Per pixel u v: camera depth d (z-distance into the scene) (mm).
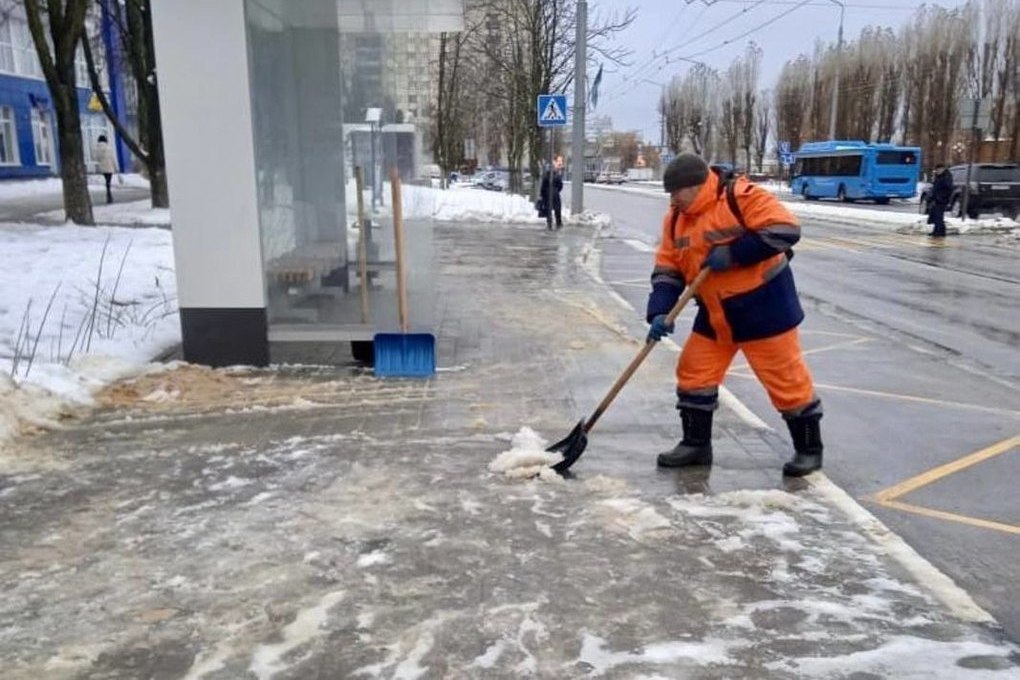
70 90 16484
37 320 8281
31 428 5457
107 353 7207
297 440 5328
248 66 6711
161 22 6602
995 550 4027
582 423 4906
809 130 68500
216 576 3596
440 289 11805
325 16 7453
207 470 4812
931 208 22125
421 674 2920
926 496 4684
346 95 7402
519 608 3340
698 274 4676
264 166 7160
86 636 3158
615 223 27984
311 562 3711
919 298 11906
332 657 3016
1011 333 9375
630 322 9414
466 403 6160
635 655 3031
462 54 37031
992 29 50344
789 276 4734
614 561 3734
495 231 22641
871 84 60000
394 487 4547
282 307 7395
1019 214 27219
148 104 22203
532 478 4676
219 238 6965
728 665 2975
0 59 34781
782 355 4715
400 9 7305
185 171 6855
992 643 3129
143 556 3781
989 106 23344
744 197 4496
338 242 7473
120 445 5242
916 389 6938
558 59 30047
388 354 6980
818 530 4070
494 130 57062
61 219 18359
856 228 25562
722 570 3660
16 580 3574
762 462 5020
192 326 7109
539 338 8453
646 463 4992
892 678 2904
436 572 3623
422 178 7180
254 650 3062
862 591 3496
